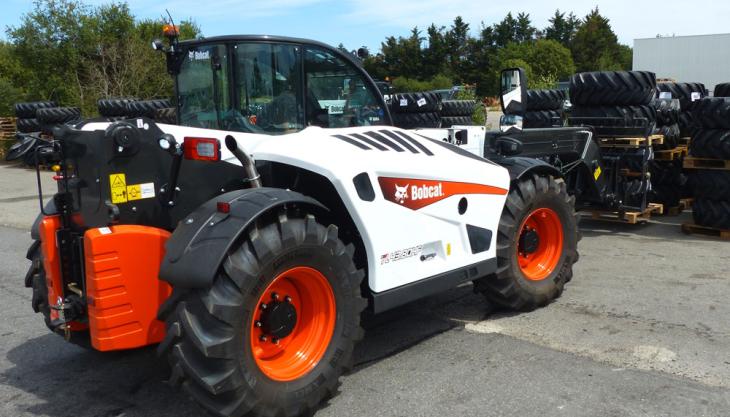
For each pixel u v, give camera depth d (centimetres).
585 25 6900
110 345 303
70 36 2606
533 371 369
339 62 412
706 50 2861
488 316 466
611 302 486
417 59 6512
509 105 496
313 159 334
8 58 2892
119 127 304
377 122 443
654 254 633
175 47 400
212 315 279
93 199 312
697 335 416
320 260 316
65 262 338
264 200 300
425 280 382
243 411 289
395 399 342
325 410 332
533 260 482
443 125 1254
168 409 346
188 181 335
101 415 342
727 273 557
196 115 402
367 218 345
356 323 336
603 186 715
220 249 281
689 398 330
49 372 400
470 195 407
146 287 311
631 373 361
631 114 725
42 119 1514
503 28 6506
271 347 321
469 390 348
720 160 681
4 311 525
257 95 383
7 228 892
